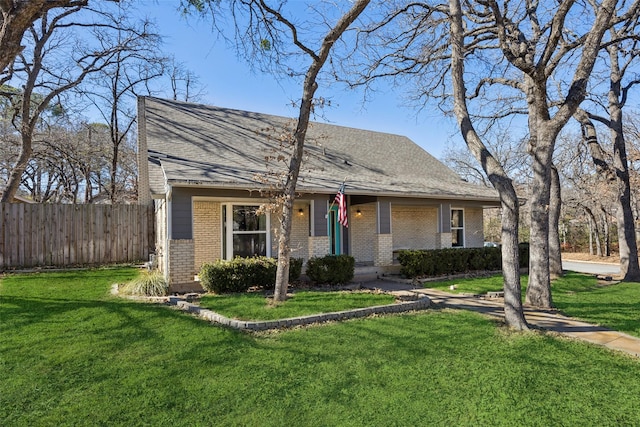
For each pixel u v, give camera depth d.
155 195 9.26
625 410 3.71
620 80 13.61
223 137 13.40
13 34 5.44
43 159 24.75
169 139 12.03
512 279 6.54
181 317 6.61
